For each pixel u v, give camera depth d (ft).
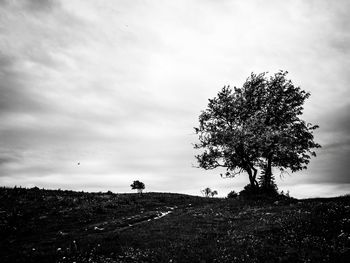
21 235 74.18
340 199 84.99
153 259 48.11
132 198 147.64
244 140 123.95
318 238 49.88
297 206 84.58
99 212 107.86
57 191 156.76
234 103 136.26
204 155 138.51
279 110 133.18
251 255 46.62
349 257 40.45
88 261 48.42
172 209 119.55
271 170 136.77
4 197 117.39
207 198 160.56
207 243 56.18
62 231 77.97
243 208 96.89
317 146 132.26
